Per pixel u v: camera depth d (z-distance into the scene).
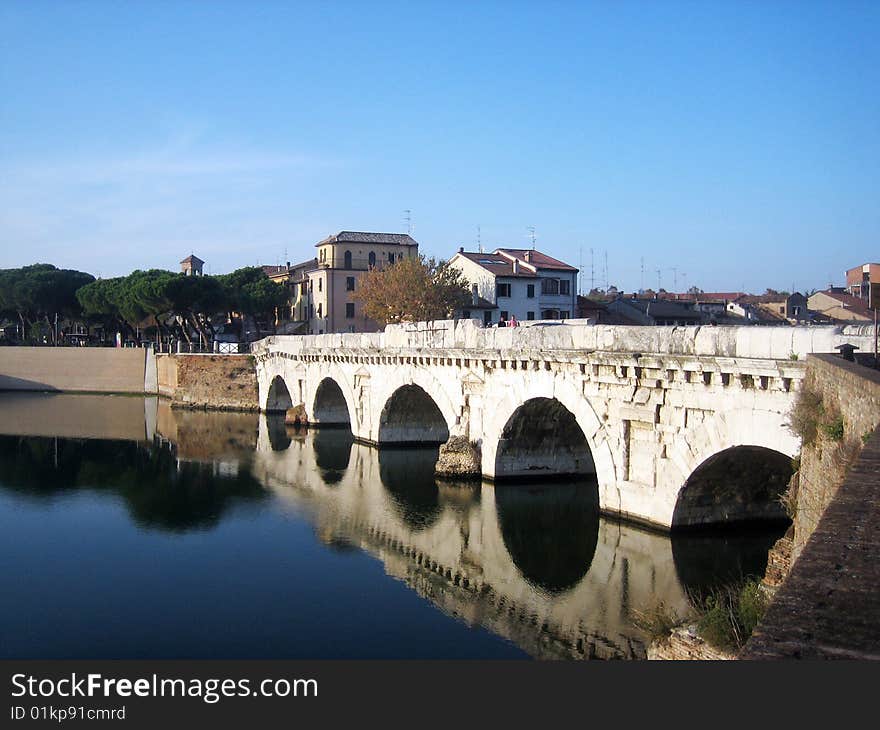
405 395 59.41
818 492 18.58
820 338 24.73
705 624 18.05
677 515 31.44
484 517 39.66
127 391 116.44
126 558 35.34
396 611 28.48
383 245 121.19
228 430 76.62
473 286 95.12
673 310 100.50
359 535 38.44
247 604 29.41
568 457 46.41
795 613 6.76
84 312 129.38
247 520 41.62
